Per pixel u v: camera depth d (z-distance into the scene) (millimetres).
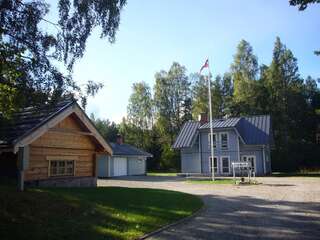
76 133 17953
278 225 10297
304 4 12070
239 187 23547
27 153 14305
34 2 10289
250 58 60875
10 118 13164
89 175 19047
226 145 44156
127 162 44094
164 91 68188
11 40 10164
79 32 10984
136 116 68500
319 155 50812
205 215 12055
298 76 60875
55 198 11953
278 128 58719
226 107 65938
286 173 44094
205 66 34219
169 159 56500
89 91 11578
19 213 9562
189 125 47625
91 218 10070
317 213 12344
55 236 8102
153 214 11336
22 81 10445
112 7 11234
